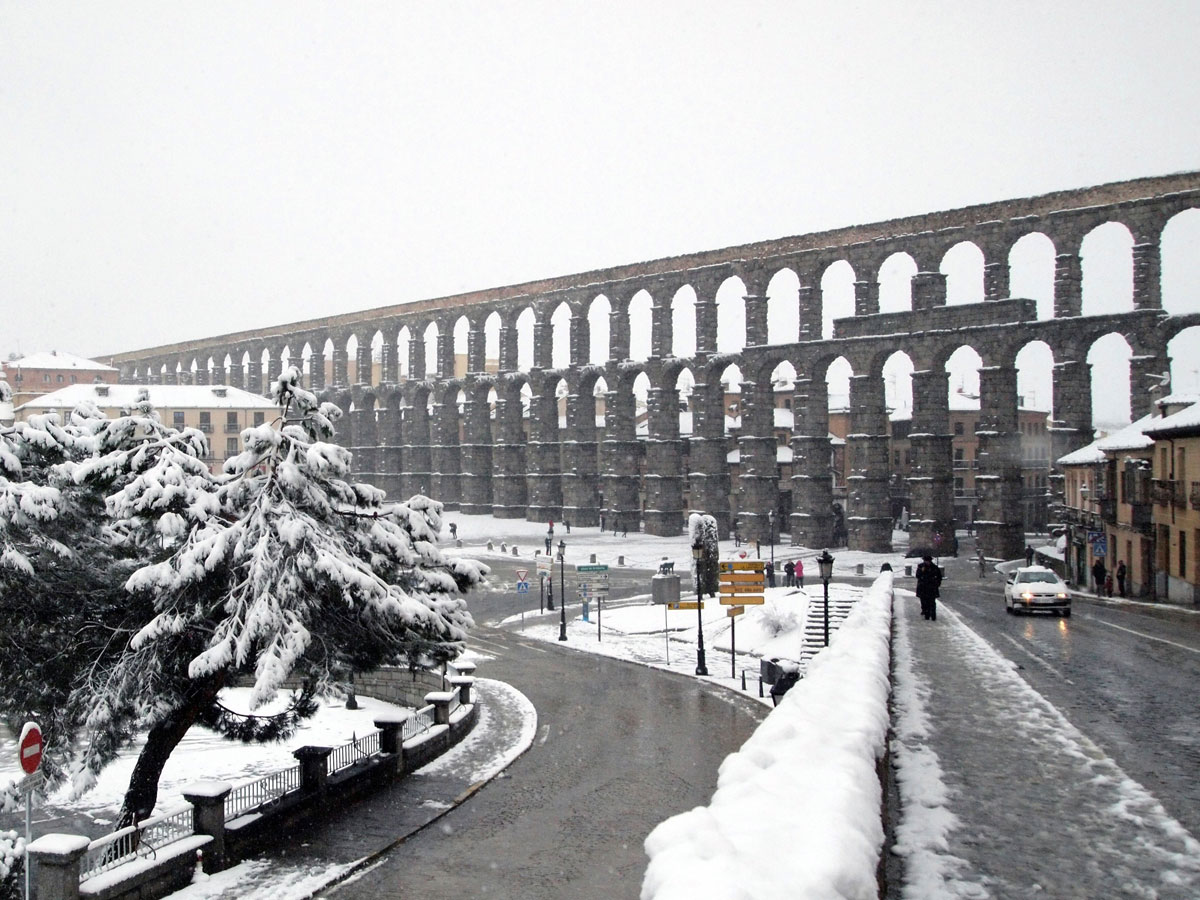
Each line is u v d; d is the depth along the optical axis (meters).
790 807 7.30
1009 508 86.75
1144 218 82.56
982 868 10.45
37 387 196.38
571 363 126.75
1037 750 15.48
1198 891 9.79
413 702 41.78
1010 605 40.50
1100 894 9.73
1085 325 83.75
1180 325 79.94
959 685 21.41
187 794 21.38
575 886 20.25
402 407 151.38
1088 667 24.36
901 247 97.06
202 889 20.31
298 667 26.23
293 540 24.55
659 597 58.16
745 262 108.38
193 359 191.38
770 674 39.19
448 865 21.70
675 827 6.41
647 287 118.00
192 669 23.31
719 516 108.69
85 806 28.89
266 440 26.03
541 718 37.16
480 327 140.12
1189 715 18.14
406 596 26.42
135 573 24.44
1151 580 55.12
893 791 13.28
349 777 26.34
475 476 137.12
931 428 91.56
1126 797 12.94
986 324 89.56
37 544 25.20
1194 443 48.97
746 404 105.50
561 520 128.75
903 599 49.72
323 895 20.11
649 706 38.78
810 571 84.50
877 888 7.37
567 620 64.06
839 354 98.44
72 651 25.77
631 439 118.19
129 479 26.17
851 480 97.00
